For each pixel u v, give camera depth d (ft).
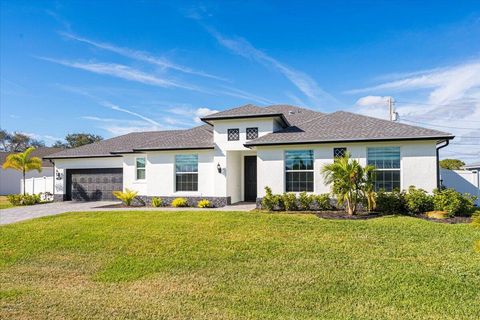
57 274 25.13
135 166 71.97
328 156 52.08
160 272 24.81
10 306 18.70
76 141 211.00
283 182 53.83
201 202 58.29
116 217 43.88
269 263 25.75
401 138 47.80
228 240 31.68
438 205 43.52
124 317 17.08
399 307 17.83
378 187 49.55
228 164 61.11
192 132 72.13
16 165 85.66
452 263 24.21
